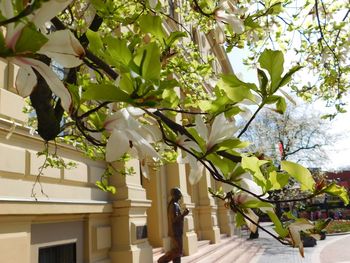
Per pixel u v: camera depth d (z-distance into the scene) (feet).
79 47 2.06
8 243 15.60
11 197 16.33
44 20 1.82
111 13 5.20
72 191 21.22
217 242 50.26
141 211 26.94
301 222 3.05
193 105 4.72
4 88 17.02
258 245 56.85
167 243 35.96
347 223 96.99
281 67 2.88
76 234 21.63
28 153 17.74
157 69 2.43
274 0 6.15
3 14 1.79
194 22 11.18
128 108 2.67
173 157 9.37
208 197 50.67
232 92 3.05
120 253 24.13
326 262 41.39
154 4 3.70
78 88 3.00
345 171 127.34
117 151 2.49
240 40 6.87
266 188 3.02
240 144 3.06
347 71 9.96
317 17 8.68
